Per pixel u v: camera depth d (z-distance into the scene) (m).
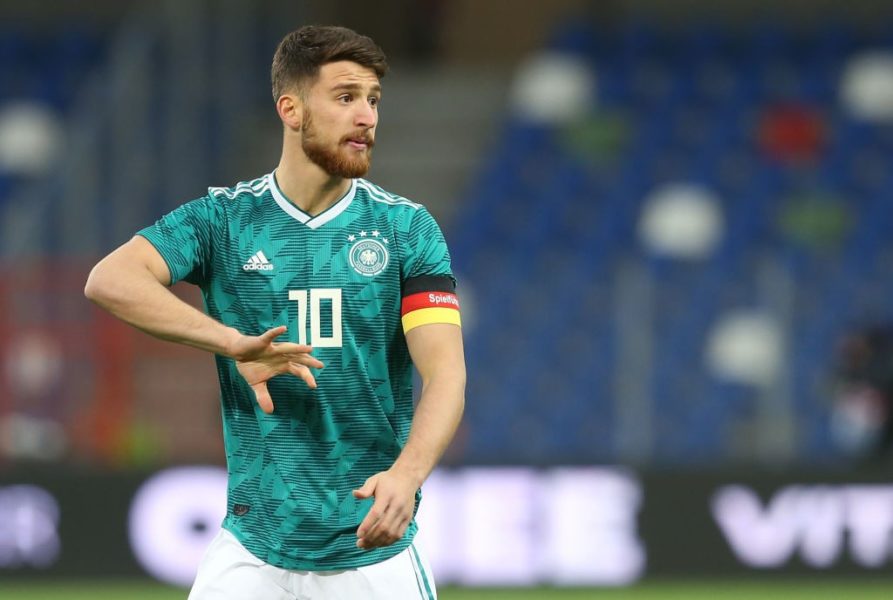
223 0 51.97
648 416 36.16
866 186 50.28
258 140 52.34
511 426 43.97
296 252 12.27
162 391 36.31
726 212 49.31
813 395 42.16
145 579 33.72
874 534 33.97
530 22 60.72
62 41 56.25
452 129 55.16
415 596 12.51
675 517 33.97
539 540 33.72
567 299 47.12
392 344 12.38
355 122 12.04
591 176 51.78
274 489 12.32
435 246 12.33
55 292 36.16
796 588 33.44
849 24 56.00
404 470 11.32
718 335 39.75
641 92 53.94
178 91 48.66
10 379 35.84
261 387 11.63
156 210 46.22
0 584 33.78
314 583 12.37
